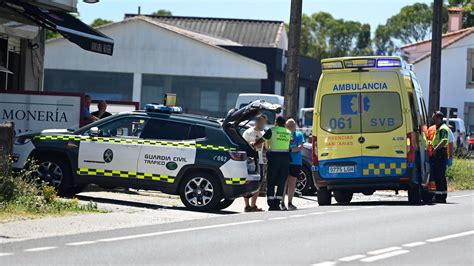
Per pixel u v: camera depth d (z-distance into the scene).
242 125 35.81
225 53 98.06
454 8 129.88
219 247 21.45
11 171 29.83
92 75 99.06
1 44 45.00
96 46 41.44
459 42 113.31
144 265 18.66
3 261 18.97
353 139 36.31
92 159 32.53
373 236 23.88
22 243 21.77
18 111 39.19
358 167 36.28
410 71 38.25
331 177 36.56
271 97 65.75
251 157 32.75
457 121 91.25
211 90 98.69
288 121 35.59
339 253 20.53
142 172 32.19
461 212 31.84
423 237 23.81
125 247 21.27
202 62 98.44
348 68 36.34
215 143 31.95
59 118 39.19
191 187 32.03
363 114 36.25
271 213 31.20
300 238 23.31
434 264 19.19
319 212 31.64
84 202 32.34
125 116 32.88
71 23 42.47
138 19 98.88
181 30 102.44
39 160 32.91
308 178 43.50
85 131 32.97
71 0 43.59
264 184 41.34
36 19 41.75
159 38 98.88
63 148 32.69
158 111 32.81
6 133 29.50
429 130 40.81
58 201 29.81
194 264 18.84
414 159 36.03
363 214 30.70
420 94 40.41
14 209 27.72
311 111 93.62
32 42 47.66
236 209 34.53
